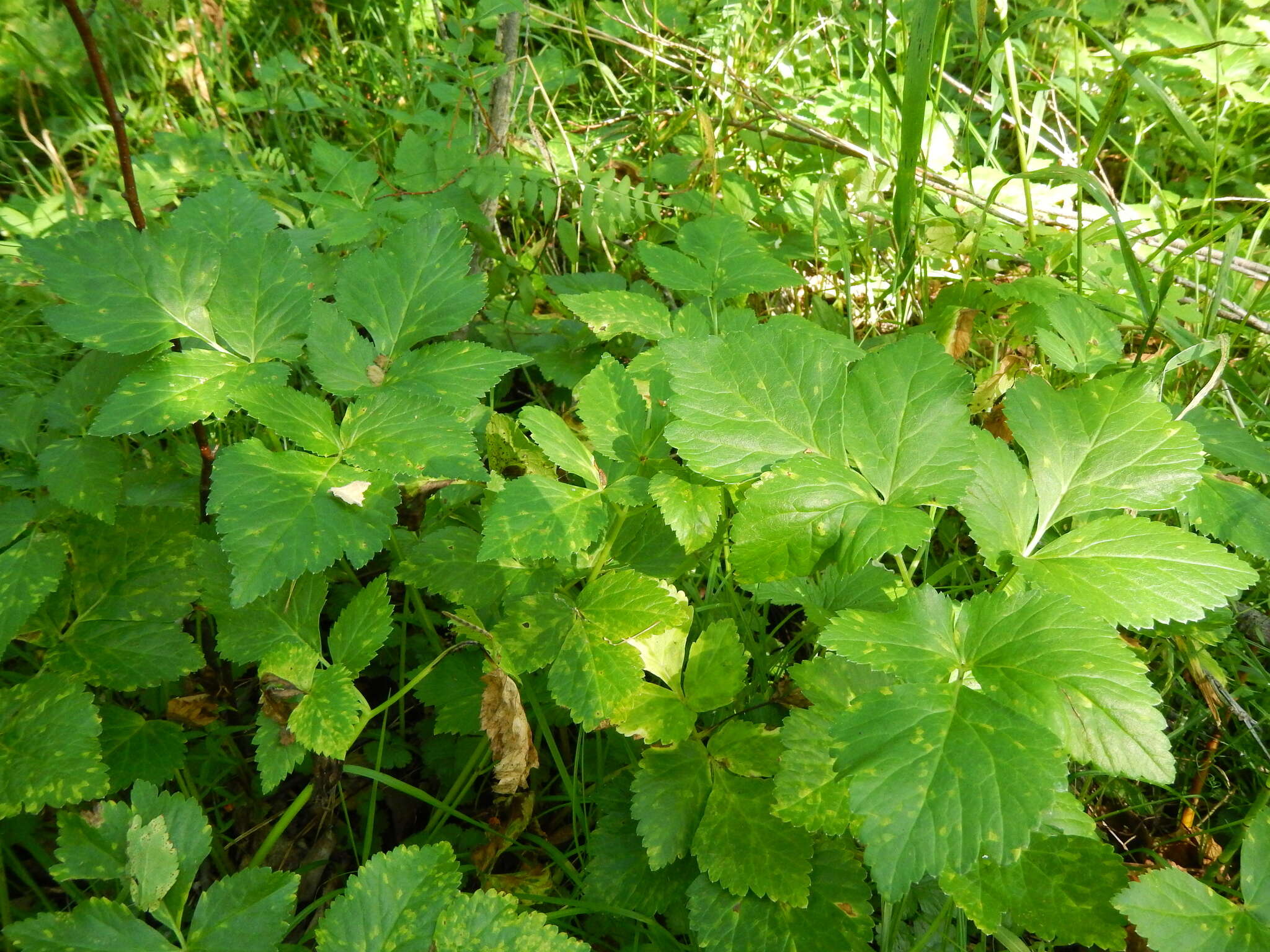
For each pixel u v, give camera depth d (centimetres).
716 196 88
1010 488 48
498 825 56
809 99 104
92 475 51
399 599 65
